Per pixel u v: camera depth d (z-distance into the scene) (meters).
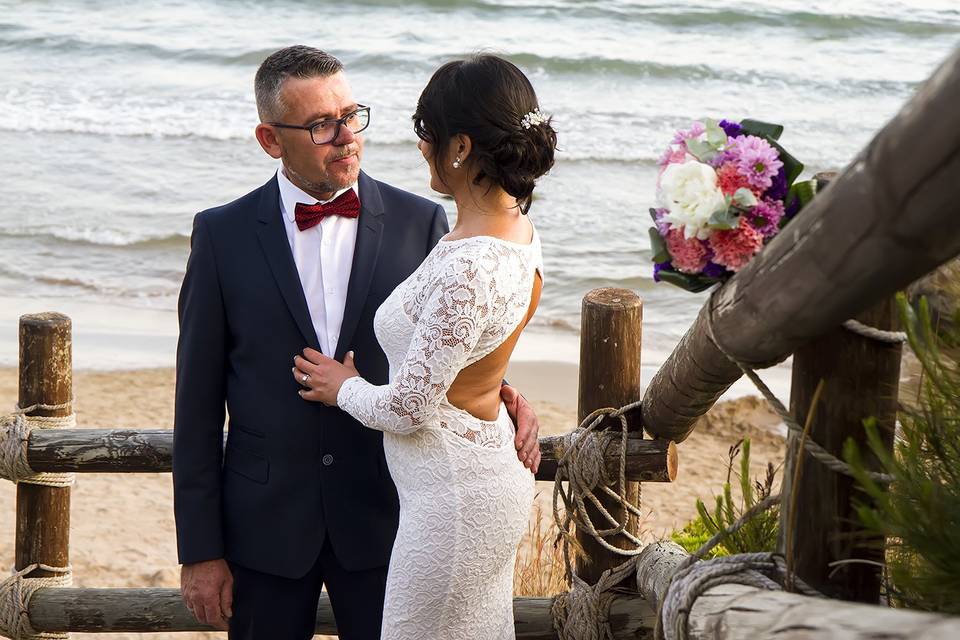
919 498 1.56
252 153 14.23
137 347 9.14
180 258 11.07
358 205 3.01
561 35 19.78
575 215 11.93
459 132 2.33
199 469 2.89
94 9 20.62
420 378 2.35
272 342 2.90
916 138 1.15
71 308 9.86
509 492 2.59
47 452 3.43
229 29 19.86
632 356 3.03
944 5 21.17
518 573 4.64
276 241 2.93
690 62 18.11
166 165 13.66
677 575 1.87
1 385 8.13
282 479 2.90
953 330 1.69
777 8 20.45
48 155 13.82
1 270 10.55
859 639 1.22
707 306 1.77
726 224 1.66
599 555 3.13
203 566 2.91
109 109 15.81
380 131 14.76
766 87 17.64
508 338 2.47
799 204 1.73
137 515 6.75
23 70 17.44
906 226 1.22
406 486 2.56
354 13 20.67
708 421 7.86
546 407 8.11
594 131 15.20
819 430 1.76
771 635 1.42
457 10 20.61
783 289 1.48
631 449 2.99
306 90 2.84
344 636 3.06
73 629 3.60
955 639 1.12
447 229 3.13
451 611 2.57
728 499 2.22
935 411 1.67
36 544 3.66
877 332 1.70
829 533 1.79
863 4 21.11
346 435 2.93
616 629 3.06
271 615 2.96
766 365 1.70
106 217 11.90
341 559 2.94
